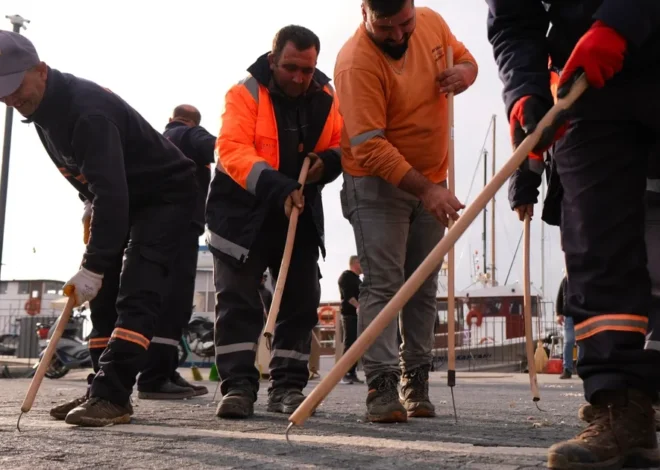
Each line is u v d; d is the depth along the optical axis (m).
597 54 1.87
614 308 1.94
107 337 3.55
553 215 2.36
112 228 2.97
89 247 2.95
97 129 3.04
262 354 8.73
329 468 1.99
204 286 15.79
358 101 3.32
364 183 3.45
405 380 3.73
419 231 3.64
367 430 2.98
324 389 1.81
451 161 3.37
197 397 5.24
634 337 1.92
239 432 2.85
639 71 1.96
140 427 3.01
